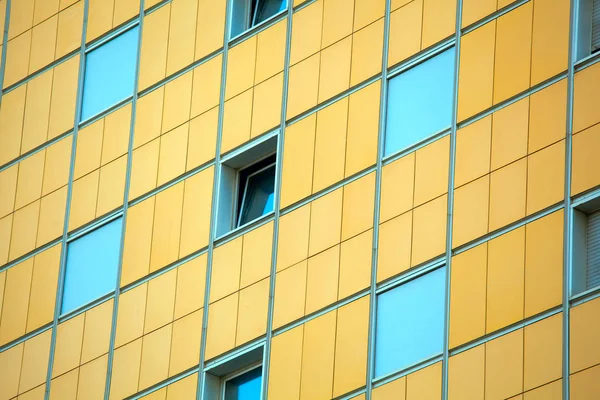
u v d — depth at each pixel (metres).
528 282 69.94
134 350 84.12
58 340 88.44
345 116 79.88
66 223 91.38
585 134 70.56
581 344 67.25
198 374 80.69
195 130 86.44
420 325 73.12
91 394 85.19
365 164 78.06
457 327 71.62
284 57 83.81
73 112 93.94
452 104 75.81
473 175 73.69
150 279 85.12
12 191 95.19
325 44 82.25
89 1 96.50
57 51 96.81
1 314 92.19
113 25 94.06
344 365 74.94
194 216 84.38
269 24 85.25
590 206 69.69
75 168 92.25
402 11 79.75
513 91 73.69
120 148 90.06
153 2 92.25
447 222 73.75
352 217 77.50
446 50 77.19
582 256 69.31
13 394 89.19
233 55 86.31
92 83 93.88
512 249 71.06
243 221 83.31
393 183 76.56
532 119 72.56
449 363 71.25
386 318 74.50
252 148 83.12
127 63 92.12
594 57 71.50
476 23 76.44
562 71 72.25
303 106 81.81
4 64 99.44
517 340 69.25
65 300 89.50
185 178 85.81
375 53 80.00
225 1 88.19
